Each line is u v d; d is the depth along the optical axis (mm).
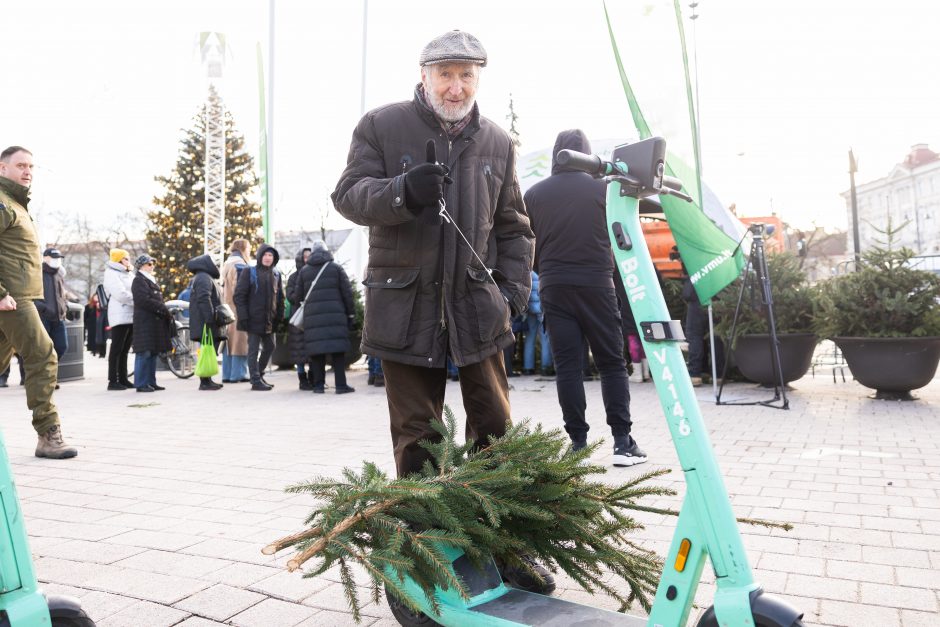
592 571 2373
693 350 9234
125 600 2680
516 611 2104
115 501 4109
